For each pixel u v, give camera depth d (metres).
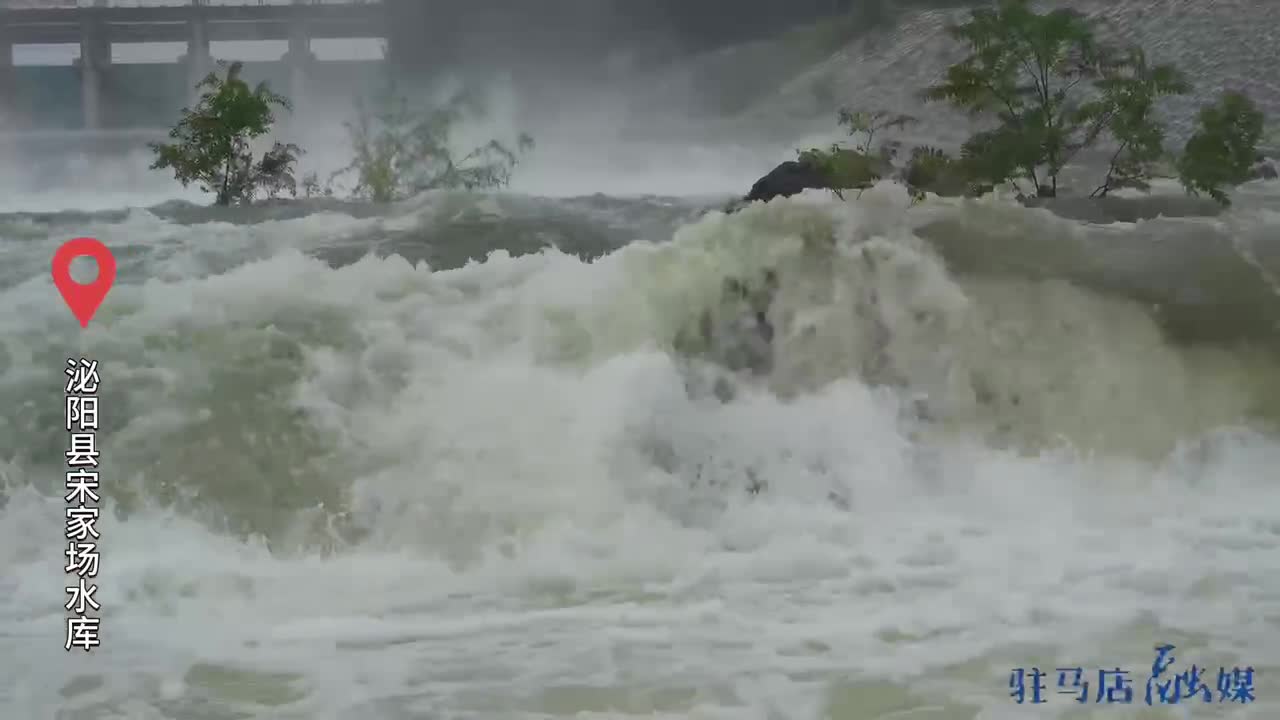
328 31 53.72
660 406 12.09
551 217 18.06
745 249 13.53
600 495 11.41
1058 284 14.02
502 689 7.57
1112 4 36.34
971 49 39.88
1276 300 14.09
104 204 30.44
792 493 11.94
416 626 8.67
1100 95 22.11
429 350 12.77
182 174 22.38
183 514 10.99
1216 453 12.74
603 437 11.85
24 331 12.66
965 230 14.79
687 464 12.01
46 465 11.58
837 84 41.59
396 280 13.44
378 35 53.41
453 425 11.95
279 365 12.47
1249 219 16.83
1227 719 7.11
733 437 12.27
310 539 10.76
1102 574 9.62
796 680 7.67
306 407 12.07
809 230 13.73
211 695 7.52
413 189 24.16
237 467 11.46
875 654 8.06
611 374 12.25
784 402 12.95
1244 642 8.23
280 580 9.73
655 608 9.01
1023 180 21.36
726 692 7.51
